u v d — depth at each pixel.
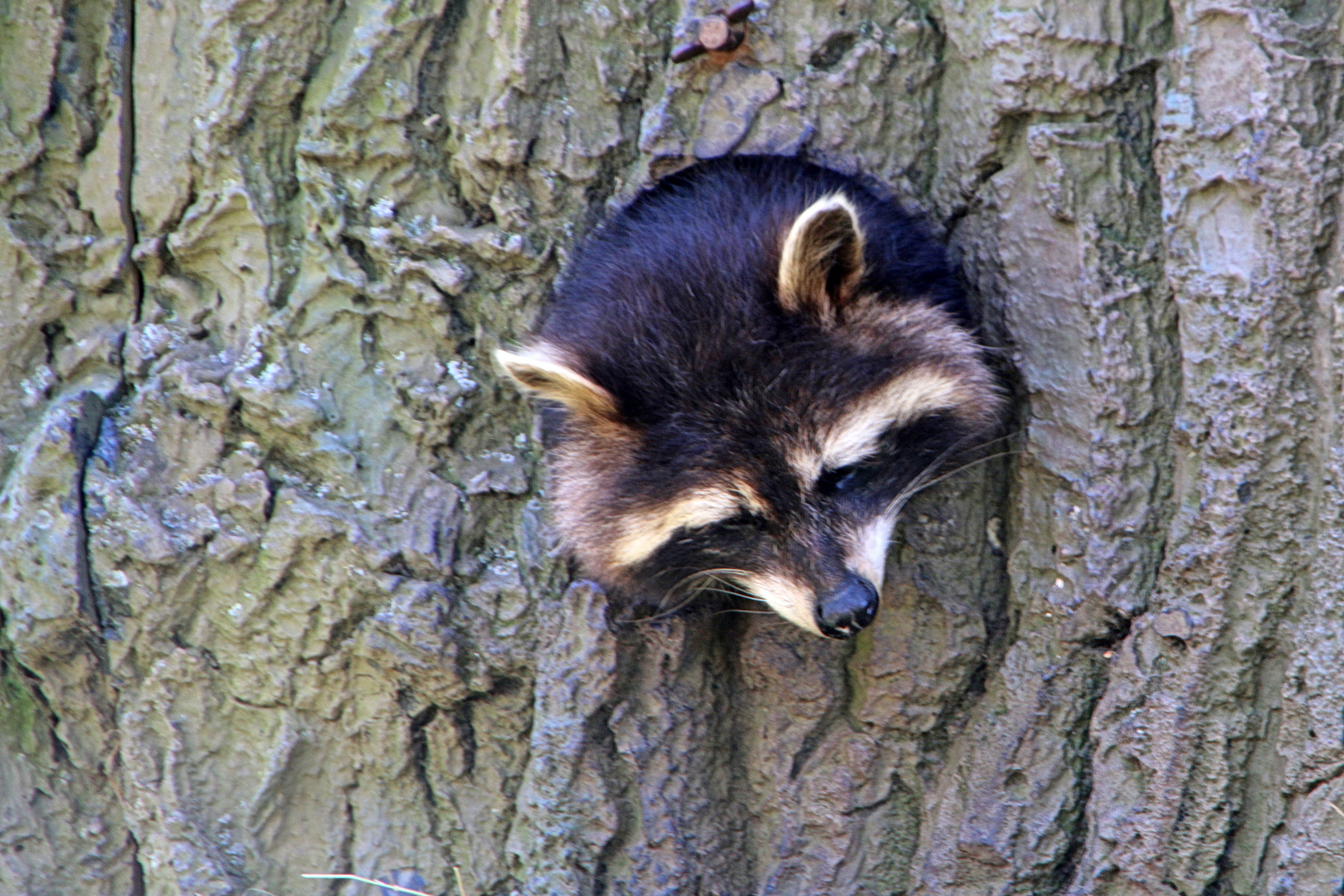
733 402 6.37
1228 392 5.78
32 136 6.98
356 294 6.93
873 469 6.55
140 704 7.34
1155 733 6.10
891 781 6.89
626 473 6.67
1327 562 5.65
